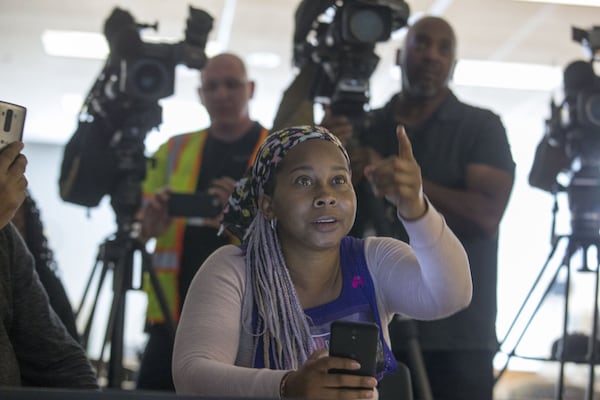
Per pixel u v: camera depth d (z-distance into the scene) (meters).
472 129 4.16
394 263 2.42
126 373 5.93
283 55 10.52
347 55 3.97
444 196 3.97
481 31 9.39
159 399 1.41
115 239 4.38
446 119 4.17
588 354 4.50
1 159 2.33
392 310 2.46
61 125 14.70
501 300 10.58
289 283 2.36
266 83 11.71
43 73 11.84
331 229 2.32
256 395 2.04
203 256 4.56
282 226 2.39
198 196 4.48
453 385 3.89
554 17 8.84
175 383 2.25
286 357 2.31
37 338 2.56
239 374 2.09
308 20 4.15
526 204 10.75
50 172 15.95
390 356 2.40
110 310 4.32
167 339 4.46
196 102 12.05
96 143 4.46
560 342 4.81
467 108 4.23
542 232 10.66
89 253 15.71
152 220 4.58
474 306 3.91
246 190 2.51
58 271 3.26
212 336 2.25
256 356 2.32
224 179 4.50
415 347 3.62
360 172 3.85
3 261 2.51
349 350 1.94
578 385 6.19
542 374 6.56
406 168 2.23
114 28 4.64
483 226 3.97
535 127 12.75
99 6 9.24
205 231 4.58
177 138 5.02
